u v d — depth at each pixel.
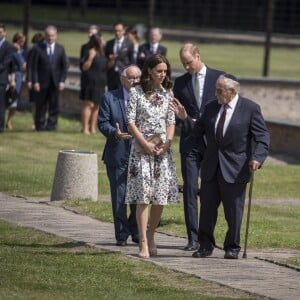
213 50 92.56
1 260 21.23
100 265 20.98
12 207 28.56
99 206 28.64
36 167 35.84
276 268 21.38
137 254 22.36
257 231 25.92
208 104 22.16
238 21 110.12
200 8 111.06
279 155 41.25
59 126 47.41
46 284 19.20
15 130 45.94
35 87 45.38
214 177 22.16
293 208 30.03
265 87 54.53
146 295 18.48
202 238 22.47
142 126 21.62
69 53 80.19
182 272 20.56
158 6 112.81
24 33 53.91
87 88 44.72
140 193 21.61
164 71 21.59
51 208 28.56
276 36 103.44
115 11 114.38
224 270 20.98
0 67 44.19
